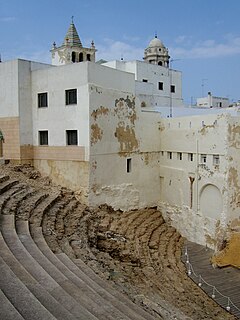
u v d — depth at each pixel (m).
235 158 23.53
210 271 21.03
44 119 26.84
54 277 11.61
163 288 17.22
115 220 25.36
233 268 21.41
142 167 28.95
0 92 27.55
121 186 27.25
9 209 17.97
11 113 27.08
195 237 26.03
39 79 26.86
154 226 27.34
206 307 16.53
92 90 24.39
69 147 25.56
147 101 39.66
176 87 46.75
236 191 23.67
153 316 11.54
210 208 24.88
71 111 25.27
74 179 25.48
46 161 26.92
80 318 9.05
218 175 23.92
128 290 14.07
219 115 23.77
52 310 9.04
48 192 23.64
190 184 26.50
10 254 12.34
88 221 22.00
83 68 24.33
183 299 16.61
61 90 25.69
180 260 22.66
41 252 13.70
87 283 12.17
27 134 27.25
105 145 25.77
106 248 20.52
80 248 17.03
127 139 27.59
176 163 28.27
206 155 25.05
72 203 23.84
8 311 8.02
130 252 20.58
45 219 19.23
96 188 25.25
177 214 28.00
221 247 23.14
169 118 28.91
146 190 29.38
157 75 44.03
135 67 41.69
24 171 26.56
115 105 26.45
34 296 9.30
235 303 17.22
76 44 40.06
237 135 23.61
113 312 10.04
